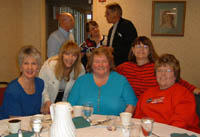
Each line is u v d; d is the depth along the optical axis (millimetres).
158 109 1723
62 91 2479
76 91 2027
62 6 4855
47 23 4691
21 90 1826
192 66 4090
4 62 3781
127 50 2967
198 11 3924
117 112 1896
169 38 4055
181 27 3977
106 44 3625
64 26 3148
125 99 1953
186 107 1637
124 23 2992
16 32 4125
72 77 2424
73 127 1072
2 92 2252
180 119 1592
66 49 2242
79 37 5250
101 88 1962
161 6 3959
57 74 2334
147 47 2236
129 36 2949
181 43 4047
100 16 4133
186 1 3910
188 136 1221
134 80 2307
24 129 1354
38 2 4332
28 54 1853
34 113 1956
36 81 2010
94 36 3572
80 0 4805
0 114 1801
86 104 1498
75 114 1600
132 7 4031
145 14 4023
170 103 1706
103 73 1968
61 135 1033
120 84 1969
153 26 4016
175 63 1782
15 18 4070
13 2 3975
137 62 2350
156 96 1800
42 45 4453
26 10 4355
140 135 1267
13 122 1291
